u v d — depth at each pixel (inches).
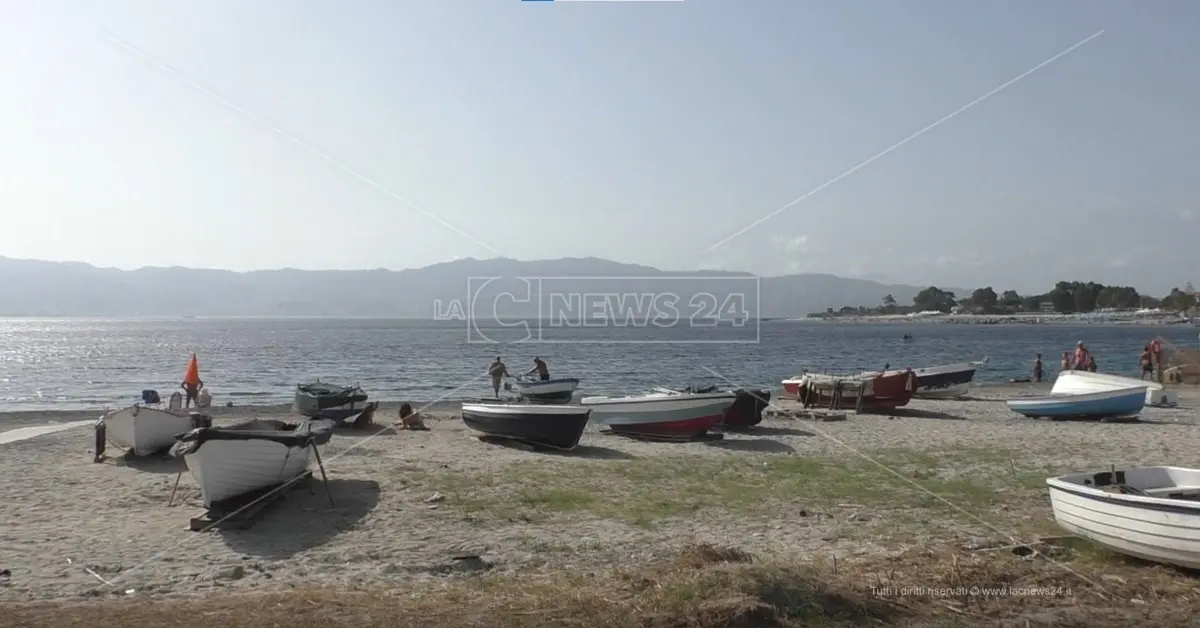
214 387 1721.2
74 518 519.2
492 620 330.3
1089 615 348.8
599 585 377.1
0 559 427.8
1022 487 629.3
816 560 426.3
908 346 3727.9
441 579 399.9
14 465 700.0
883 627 332.8
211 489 518.9
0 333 5989.2
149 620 329.1
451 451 797.2
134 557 435.5
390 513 537.6
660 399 895.7
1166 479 476.7
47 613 339.3
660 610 334.3
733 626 319.3
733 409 966.4
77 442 832.9
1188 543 390.0
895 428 992.9
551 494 598.2
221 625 323.6
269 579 401.4
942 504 569.3
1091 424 1040.2
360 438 885.2
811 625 327.3
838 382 1181.7
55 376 2050.9
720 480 655.8
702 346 3531.0
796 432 954.7
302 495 587.8
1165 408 1232.8
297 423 634.2
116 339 4758.9
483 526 508.1
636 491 612.1
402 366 2347.4
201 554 442.9
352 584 389.1
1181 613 350.9
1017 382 1857.8
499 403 898.1
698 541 472.4
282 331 6117.1
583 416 801.6
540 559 438.0
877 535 486.6
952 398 1407.5
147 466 696.4
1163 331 6299.2
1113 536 419.5
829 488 624.1
